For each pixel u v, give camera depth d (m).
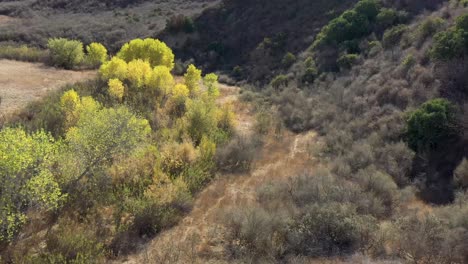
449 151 15.20
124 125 12.24
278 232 10.64
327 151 17.61
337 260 9.55
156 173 13.08
